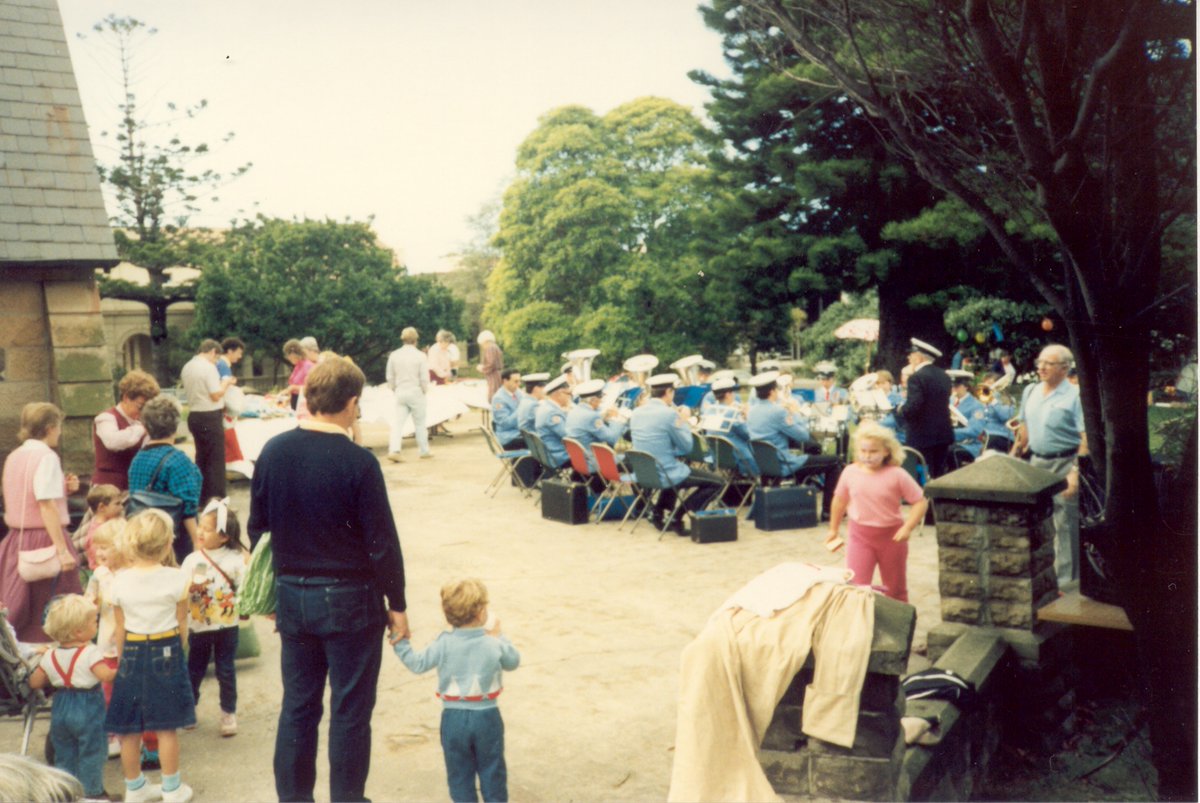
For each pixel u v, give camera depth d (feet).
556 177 124.06
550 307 121.39
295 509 12.29
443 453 49.96
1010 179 15.01
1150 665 13.80
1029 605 17.76
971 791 15.62
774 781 13.02
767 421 32.19
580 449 33.73
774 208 64.64
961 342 69.87
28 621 18.65
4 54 30.22
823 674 12.67
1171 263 13.94
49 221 27.73
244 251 160.76
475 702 12.86
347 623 12.30
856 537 19.26
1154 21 12.98
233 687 16.63
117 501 18.10
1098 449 14.29
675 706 17.66
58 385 27.99
